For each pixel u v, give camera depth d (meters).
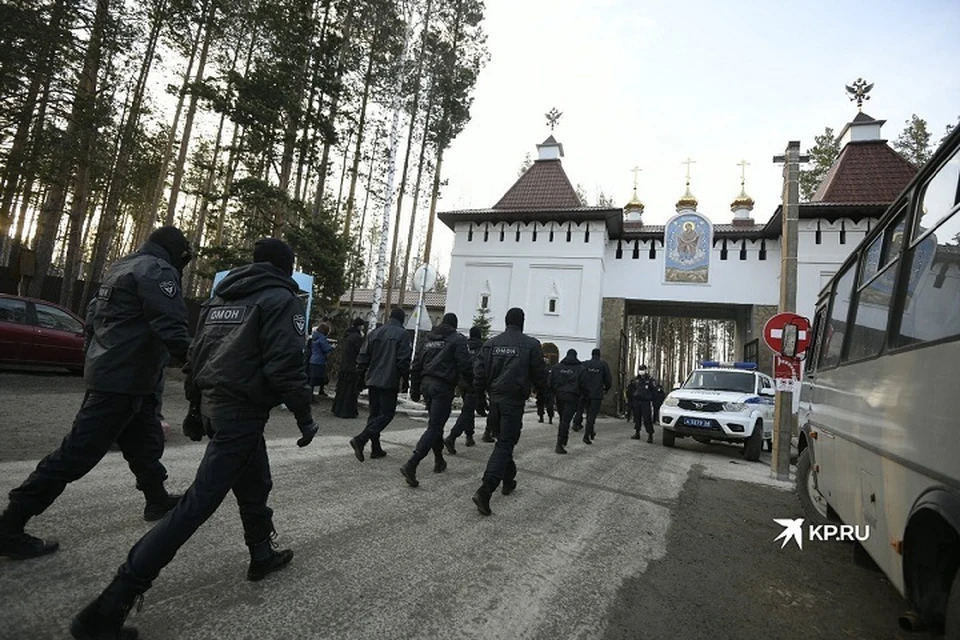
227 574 2.89
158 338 2.90
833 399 4.15
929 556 2.23
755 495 6.71
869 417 3.04
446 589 3.01
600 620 2.83
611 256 27.16
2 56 12.00
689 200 30.80
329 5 15.23
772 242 24.95
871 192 23.38
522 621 2.73
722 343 57.75
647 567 3.71
